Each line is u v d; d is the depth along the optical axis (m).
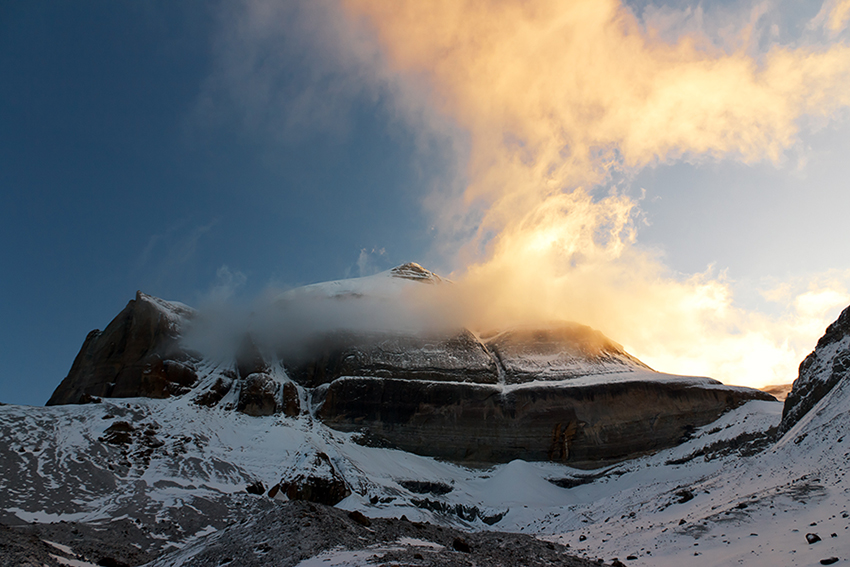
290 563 26.72
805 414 61.06
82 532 47.75
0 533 34.22
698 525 33.66
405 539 33.91
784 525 30.20
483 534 44.19
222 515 61.53
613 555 34.31
